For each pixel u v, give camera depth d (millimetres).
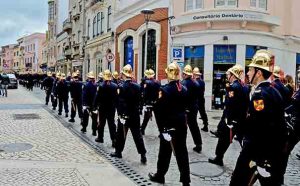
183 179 6191
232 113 7453
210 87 19078
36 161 7914
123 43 29375
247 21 18516
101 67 35250
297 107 7270
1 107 18672
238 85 7395
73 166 7562
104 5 33938
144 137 10992
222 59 19031
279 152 4543
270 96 4488
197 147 9109
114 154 8461
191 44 19906
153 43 23875
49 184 6277
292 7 21141
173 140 6188
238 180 4641
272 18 19141
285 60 20875
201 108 12031
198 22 19391
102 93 9680
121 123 8086
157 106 6207
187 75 9273
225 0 19016
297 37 21641
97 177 6820
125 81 8094
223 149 7738
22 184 6230
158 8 22891
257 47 19078
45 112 17062
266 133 4465
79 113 13688
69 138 10656
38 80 42469
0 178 6543
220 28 18906
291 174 7344
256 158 4512
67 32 51344
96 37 36500
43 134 11219
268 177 4449
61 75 16203
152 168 7539
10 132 11414
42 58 78625
